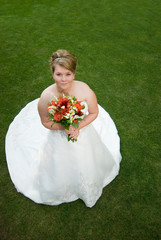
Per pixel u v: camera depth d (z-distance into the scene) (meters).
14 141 3.75
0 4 7.30
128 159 3.60
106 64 5.19
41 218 3.02
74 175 2.79
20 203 3.16
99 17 6.68
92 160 2.76
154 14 6.75
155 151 3.68
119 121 4.11
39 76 4.95
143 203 3.12
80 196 3.03
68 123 1.99
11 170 3.41
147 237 2.82
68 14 6.83
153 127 4.00
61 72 1.91
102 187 3.21
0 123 4.12
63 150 2.53
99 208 3.09
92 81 4.80
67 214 3.05
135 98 4.46
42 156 2.76
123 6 7.12
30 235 2.88
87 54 5.45
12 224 2.97
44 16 6.75
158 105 4.33
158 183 3.31
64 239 2.84
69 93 2.20
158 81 4.77
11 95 4.57
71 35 6.03
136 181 3.35
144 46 5.66
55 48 5.63
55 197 3.04
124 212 3.05
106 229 2.91
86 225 2.95
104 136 3.78
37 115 4.14
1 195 3.24
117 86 4.70
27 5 7.23
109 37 5.95
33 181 3.23
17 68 5.12
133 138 3.86
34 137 3.80
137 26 6.29
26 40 5.89
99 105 4.29
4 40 5.89
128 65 5.15
